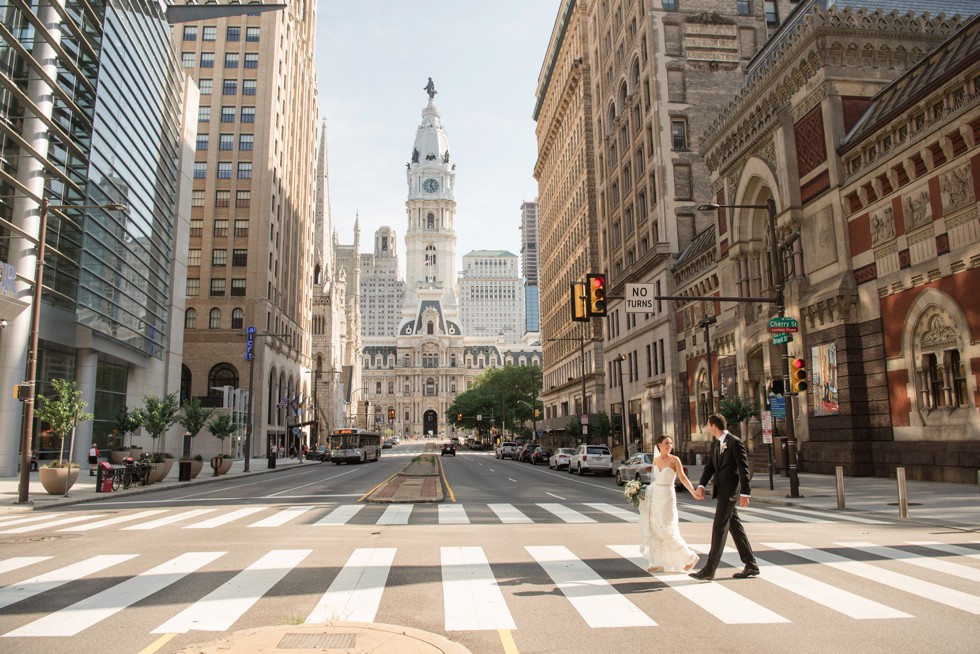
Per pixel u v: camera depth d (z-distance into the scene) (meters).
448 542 11.95
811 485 24.22
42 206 21.47
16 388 20.73
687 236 48.66
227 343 70.62
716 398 40.44
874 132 26.55
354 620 6.87
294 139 87.88
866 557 10.34
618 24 60.62
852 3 32.38
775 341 21.97
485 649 6.02
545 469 47.03
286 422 79.06
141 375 48.62
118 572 9.40
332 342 118.94
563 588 8.32
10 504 20.05
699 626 6.71
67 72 34.66
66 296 35.00
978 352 21.83
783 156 32.31
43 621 6.95
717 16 51.53
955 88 22.59
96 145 37.53
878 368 26.56
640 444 53.44
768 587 8.33
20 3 30.02
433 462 49.03
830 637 6.34
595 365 67.06
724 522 8.63
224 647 5.64
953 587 8.31
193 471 34.16
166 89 51.16
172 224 54.84
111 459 41.25
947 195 23.14
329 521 15.35
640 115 54.47
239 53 75.56
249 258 72.12
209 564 9.92
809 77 30.92
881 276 26.42
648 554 9.06
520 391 105.25
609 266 63.41
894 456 25.47
